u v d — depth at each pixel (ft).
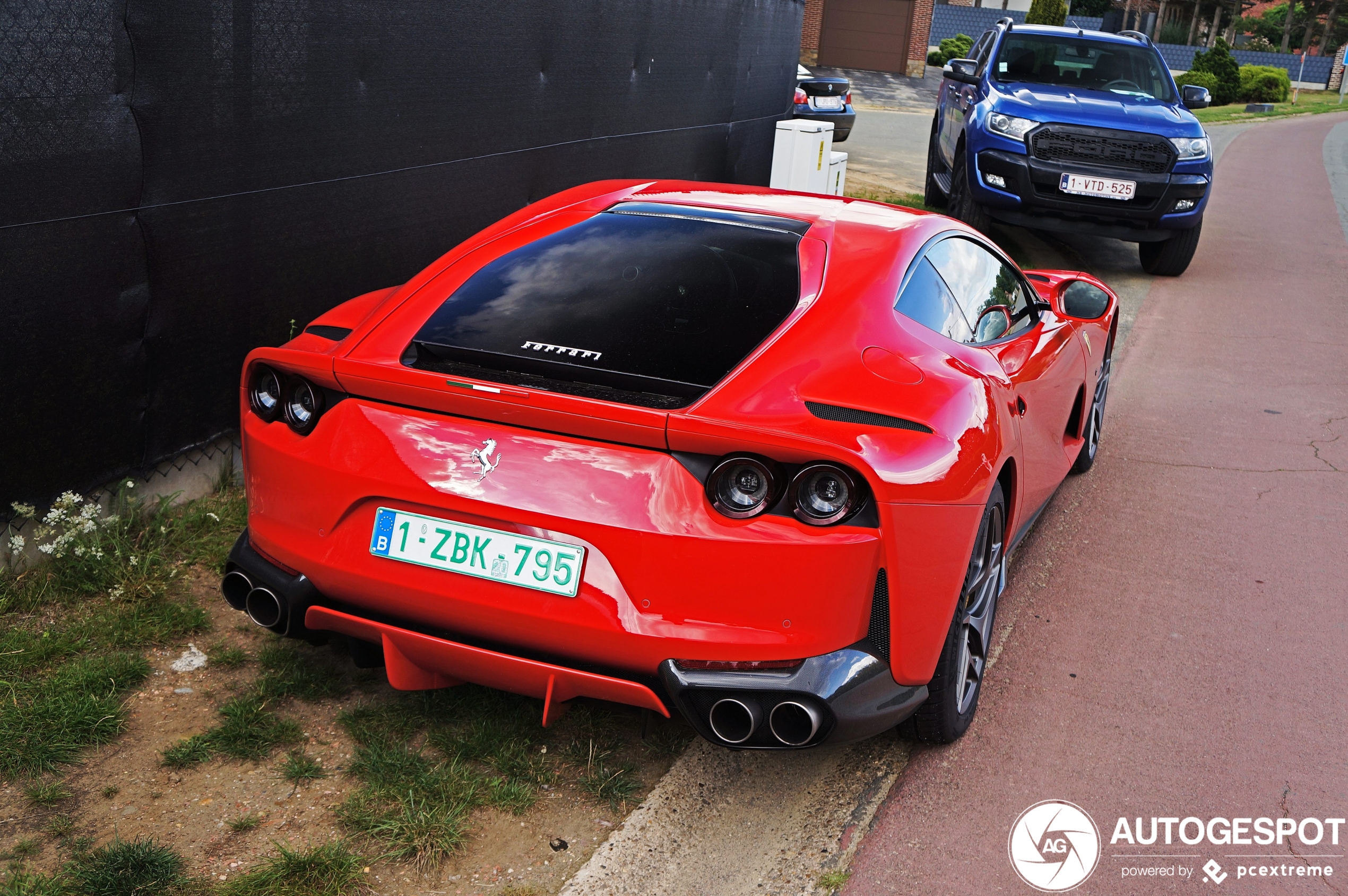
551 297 9.00
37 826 7.84
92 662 9.68
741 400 7.71
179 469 12.39
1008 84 32.60
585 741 9.25
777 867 8.09
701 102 25.61
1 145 9.58
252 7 11.94
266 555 8.82
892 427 7.81
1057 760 9.62
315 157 13.23
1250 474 17.19
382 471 8.02
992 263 12.19
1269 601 12.94
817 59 102.73
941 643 8.36
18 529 10.62
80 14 10.06
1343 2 277.64
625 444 7.63
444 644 8.05
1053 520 15.03
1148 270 32.73
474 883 7.58
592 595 7.59
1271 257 36.22
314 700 9.55
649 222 10.11
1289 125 107.65
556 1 18.03
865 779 9.18
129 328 11.21
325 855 7.55
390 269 15.02
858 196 38.83
